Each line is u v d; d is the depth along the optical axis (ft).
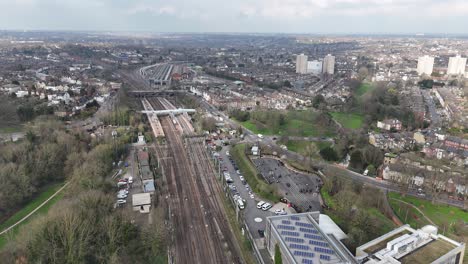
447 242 506.48
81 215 567.18
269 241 571.69
